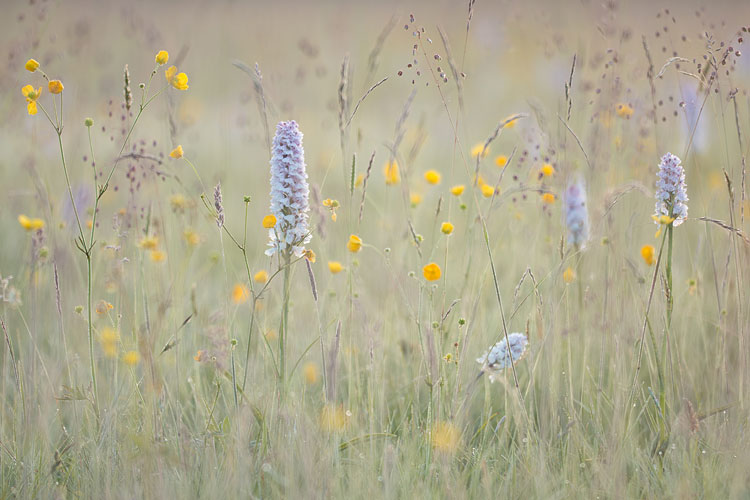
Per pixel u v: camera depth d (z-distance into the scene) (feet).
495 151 50.16
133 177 27.71
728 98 23.68
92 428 22.49
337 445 20.83
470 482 21.57
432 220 37.58
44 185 33.91
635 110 33.65
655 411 24.36
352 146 51.55
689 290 28.09
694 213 36.83
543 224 32.17
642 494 20.36
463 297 26.37
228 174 46.16
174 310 26.89
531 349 24.17
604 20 33.83
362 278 32.99
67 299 28.81
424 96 68.69
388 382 26.55
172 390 24.85
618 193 24.63
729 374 24.72
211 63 72.43
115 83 56.44
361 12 112.27
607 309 25.45
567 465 21.24
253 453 21.01
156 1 105.70
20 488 20.57
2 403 23.52
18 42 47.47
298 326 28.30
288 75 65.46
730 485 20.03
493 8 78.43
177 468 20.75
